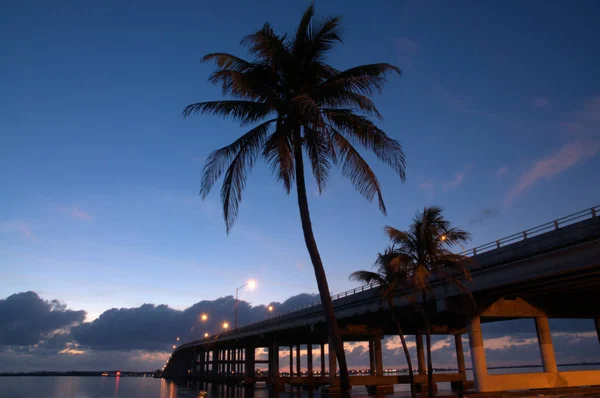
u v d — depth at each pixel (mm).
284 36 17219
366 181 16562
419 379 64188
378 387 61094
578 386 37969
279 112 17547
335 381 57781
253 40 16734
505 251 34062
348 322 60969
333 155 15156
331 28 16953
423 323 61594
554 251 30188
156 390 99250
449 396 46938
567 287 35625
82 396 80062
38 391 103625
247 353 106688
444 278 38406
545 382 36906
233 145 17203
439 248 29609
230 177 17000
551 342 40094
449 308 38250
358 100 16578
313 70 17141
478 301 38281
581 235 28609
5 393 93312
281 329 74125
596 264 27750
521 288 35844
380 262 30906
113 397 74375
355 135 17484
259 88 16906
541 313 40812
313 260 15586
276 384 82500
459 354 69688
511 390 35500
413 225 30031
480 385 35844
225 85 17062
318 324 63344
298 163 16688
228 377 119062
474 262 36344
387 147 17000
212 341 118938
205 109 17438
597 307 44469
